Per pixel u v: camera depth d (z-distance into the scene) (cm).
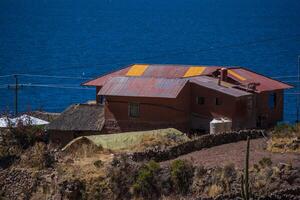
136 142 7312
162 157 6544
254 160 6247
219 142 7006
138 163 6156
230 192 5638
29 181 6250
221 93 9025
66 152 6725
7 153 6688
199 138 6875
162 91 9100
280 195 5591
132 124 9125
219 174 5869
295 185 5784
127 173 6022
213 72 10044
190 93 9219
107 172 6084
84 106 9600
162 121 9050
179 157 6531
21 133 7406
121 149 7025
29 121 8038
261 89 9794
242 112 9175
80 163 6350
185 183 5900
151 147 6838
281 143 6744
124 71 10562
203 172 5938
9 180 6347
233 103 8969
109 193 5953
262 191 5666
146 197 5875
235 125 9012
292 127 7338
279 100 10138
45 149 6700
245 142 7081
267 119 9869
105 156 6625
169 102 9019
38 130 7819
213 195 5666
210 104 9100
